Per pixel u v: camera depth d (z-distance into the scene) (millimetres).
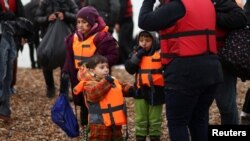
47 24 11852
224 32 8094
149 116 8938
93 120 7855
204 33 7066
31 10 15086
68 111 8383
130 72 8992
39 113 11023
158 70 8773
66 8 11672
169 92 7152
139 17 7207
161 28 7055
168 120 7211
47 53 11414
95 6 13148
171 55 7102
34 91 13039
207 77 7066
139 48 8922
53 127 10109
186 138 7125
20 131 9867
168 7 7004
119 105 7832
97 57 7863
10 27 10086
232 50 8016
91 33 8672
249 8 8406
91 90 7723
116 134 7891
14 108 11320
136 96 7941
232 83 8203
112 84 7824
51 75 12320
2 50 9930
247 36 8102
